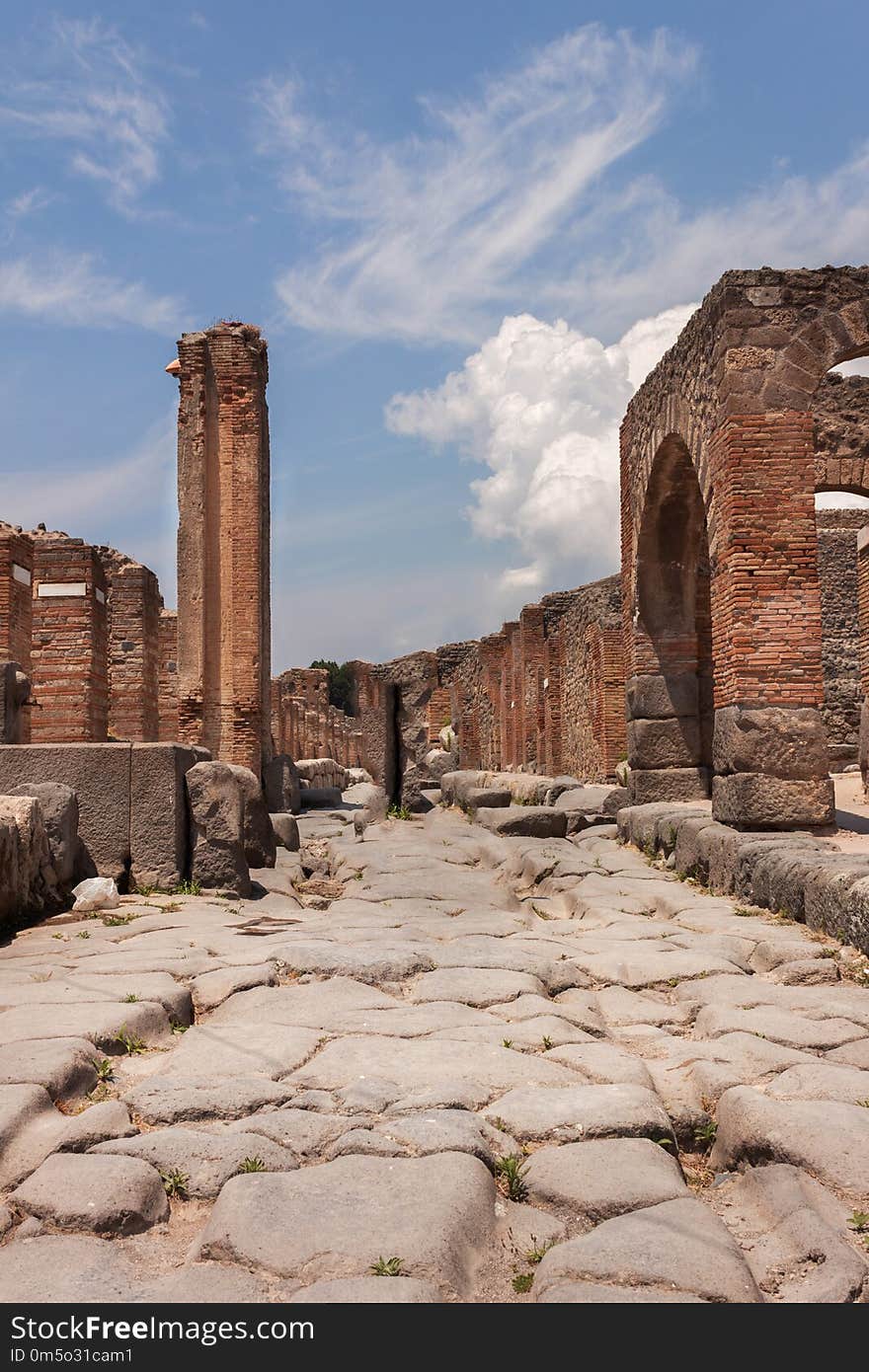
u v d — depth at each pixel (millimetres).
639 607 14594
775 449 10758
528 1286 2857
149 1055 4688
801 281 10930
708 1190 3660
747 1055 4582
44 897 8078
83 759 9219
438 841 12828
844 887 6805
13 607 16375
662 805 12930
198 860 9227
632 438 15039
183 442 17734
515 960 6145
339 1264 2818
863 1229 3096
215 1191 3312
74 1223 3098
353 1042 4637
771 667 10523
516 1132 3666
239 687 17422
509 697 39625
